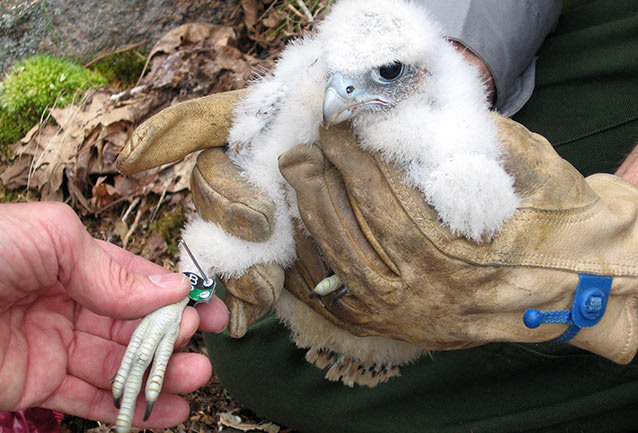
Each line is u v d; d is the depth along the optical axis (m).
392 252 0.38
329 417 0.53
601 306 0.37
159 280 0.39
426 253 0.37
